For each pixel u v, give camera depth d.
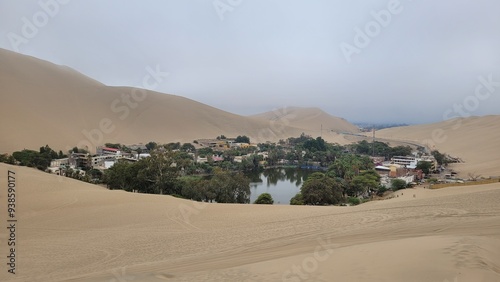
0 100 160.12
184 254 16.95
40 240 22.84
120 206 36.19
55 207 35.47
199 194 59.12
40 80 193.38
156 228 26.34
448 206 23.67
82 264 16.61
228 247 17.53
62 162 98.50
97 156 111.75
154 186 65.62
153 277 11.95
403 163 121.25
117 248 19.86
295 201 59.59
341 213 27.20
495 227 14.86
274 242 17.45
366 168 105.12
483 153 147.12
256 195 79.94
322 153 145.38
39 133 150.62
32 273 15.45
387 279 8.52
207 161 123.56
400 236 15.03
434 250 10.13
